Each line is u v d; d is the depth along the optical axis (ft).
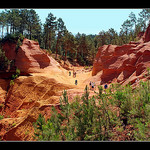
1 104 73.92
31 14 165.37
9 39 106.32
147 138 11.90
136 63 61.26
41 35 236.22
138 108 16.48
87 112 16.96
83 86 82.28
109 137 14.30
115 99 17.84
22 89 77.66
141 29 180.24
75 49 209.56
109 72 79.97
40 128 16.48
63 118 18.15
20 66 98.63
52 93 72.84
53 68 111.55
